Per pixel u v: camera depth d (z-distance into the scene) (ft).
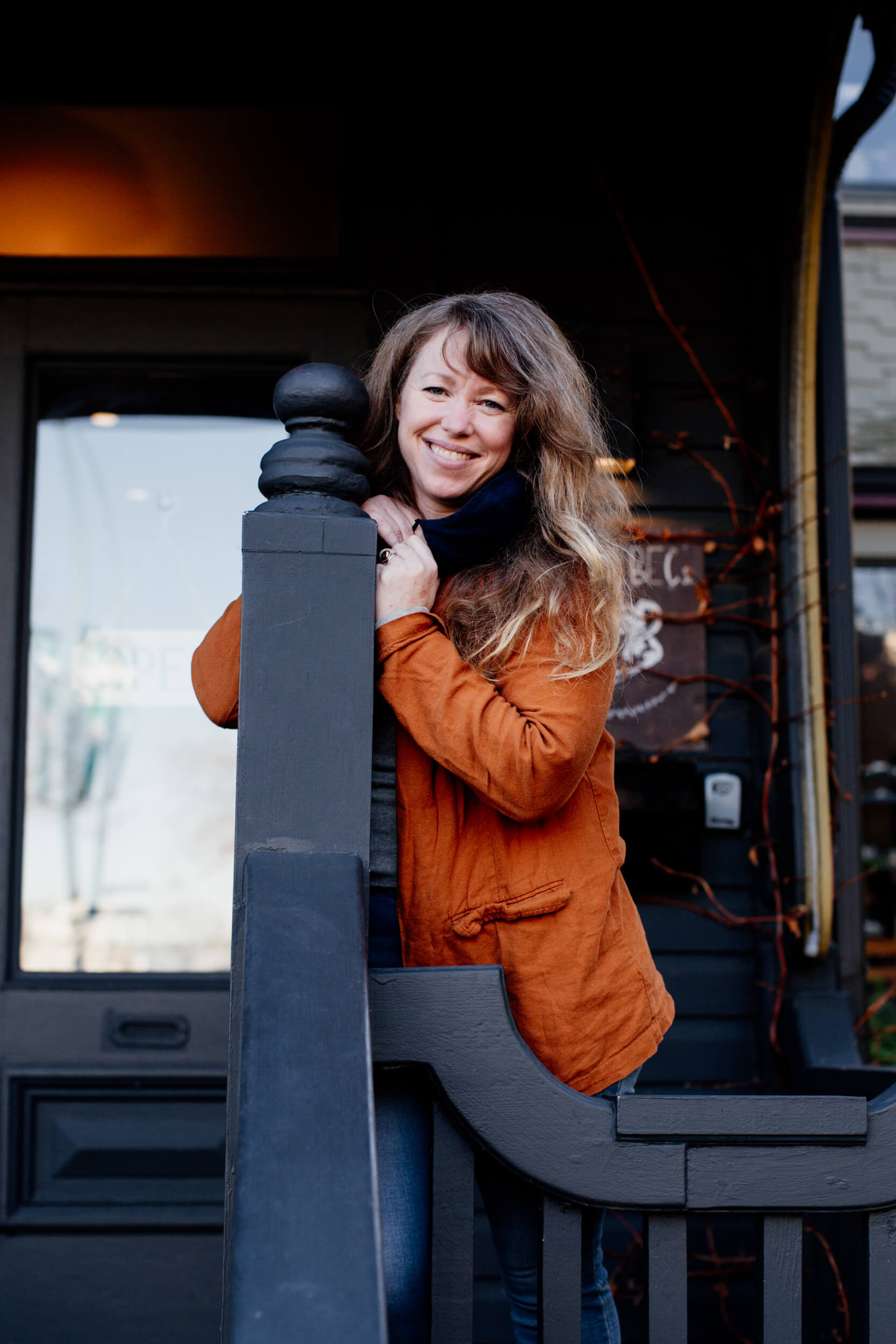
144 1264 8.05
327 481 4.12
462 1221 4.03
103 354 8.85
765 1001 8.52
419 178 8.91
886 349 17.51
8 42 8.96
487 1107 4.02
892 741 20.53
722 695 8.91
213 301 8.90
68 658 8.86
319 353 8.87
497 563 4.53
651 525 8.94
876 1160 4.12
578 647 4.23
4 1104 8.20
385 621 4.14
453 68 9.11
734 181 9.25
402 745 4.44
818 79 7.90
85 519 8.97
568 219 9.13
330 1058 3.36
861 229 18.04
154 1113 8.29
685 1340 4.05
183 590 8.96
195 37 9.02
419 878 4.37
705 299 9.19
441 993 4.05
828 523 9.02
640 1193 4.04
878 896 20.86
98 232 8.88
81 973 8.57
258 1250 2.98
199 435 9.08
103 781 8.80
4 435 8.77
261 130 8.96
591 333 9.04
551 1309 4.03
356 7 9.04
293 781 3.94
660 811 8.43
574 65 9.20
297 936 3.64
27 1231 8.07
